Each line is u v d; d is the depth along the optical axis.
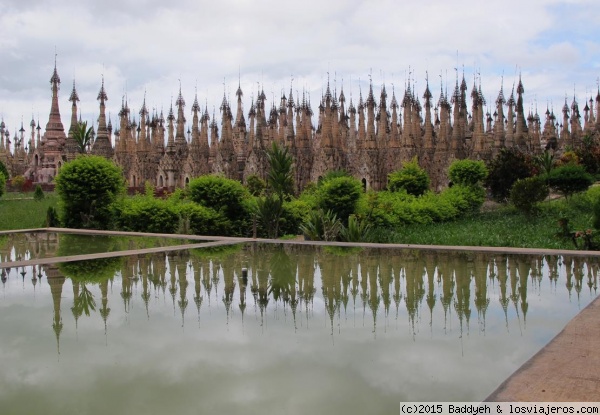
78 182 27.16
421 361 6.68
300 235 28.27
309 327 8.19
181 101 77.69
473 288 10.93
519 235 24.44
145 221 26.34
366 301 9.87
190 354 7.00
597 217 21.11
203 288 10.95
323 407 5.43
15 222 29.67
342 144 72.94
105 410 5.39
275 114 78.88
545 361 6.65
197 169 72.25
